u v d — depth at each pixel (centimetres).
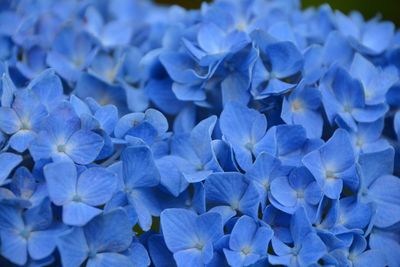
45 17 67
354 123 60
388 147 58
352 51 63
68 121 56
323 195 56
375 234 58
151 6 77
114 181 55
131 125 57
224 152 57
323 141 58
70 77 64
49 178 54
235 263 54
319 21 67
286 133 58
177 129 61
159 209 57
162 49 63
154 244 57
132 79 65
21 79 64
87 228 54
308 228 55
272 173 57
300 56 59
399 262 58
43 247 54
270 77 60
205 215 56
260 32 59
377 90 61
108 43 68
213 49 61
